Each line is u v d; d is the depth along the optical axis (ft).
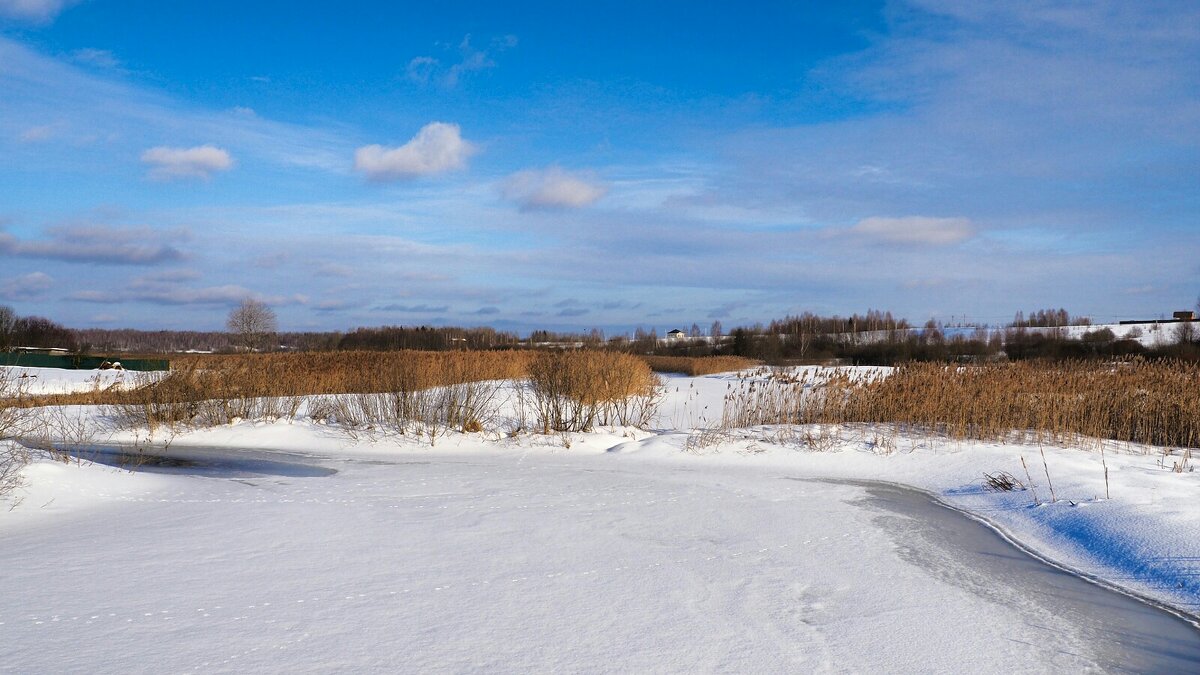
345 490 31.78
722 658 14.23
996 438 44.21
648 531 24.50
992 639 15.83
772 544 23.24
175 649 13.84
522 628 15.44
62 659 13.26
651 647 14.65
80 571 18.80
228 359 62.03
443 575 19.01
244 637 14.52
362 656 13.75
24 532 23.20
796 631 15.84
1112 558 22.24
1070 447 41.47
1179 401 45.73
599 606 16.97
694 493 31.78
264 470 38.17
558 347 62.13
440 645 14.40
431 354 70.90
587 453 46.09
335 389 65.98
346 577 18.66
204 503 28.32
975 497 31.81
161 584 17.81
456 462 41.86
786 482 35.35
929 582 19.80
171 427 54.65
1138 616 17.60
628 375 61.98
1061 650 15.35
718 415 64.64
